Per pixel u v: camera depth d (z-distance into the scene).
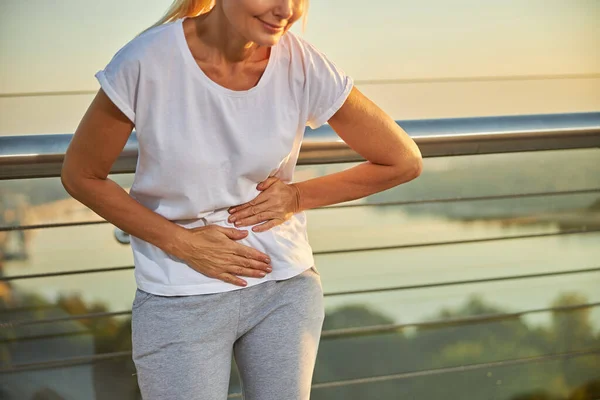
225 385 1.40
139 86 1.22
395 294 2.00
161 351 1.35
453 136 1.80
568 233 2.04
